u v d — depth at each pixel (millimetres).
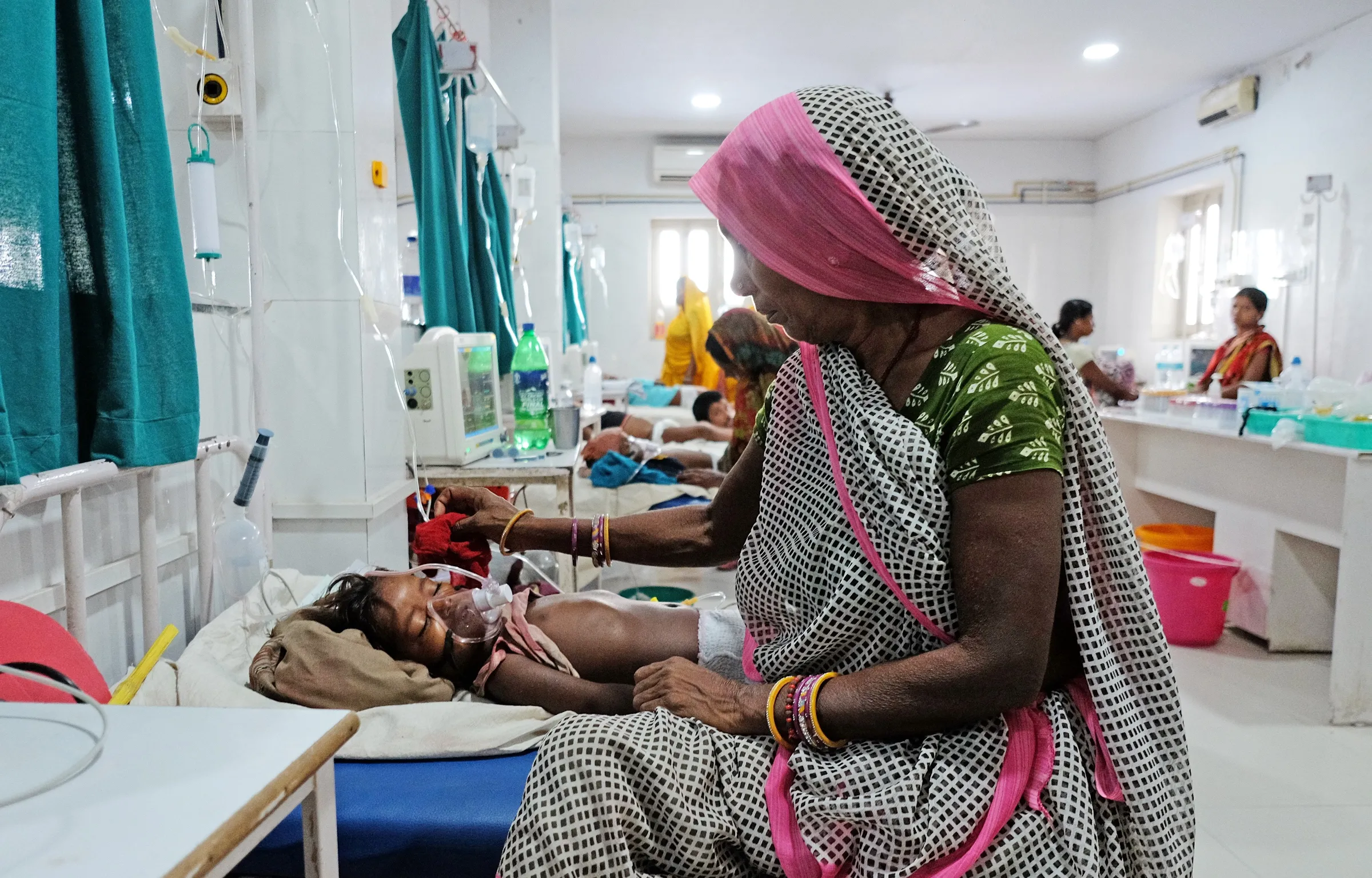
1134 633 882
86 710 705
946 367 875
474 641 1393
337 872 710
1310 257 5340
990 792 831
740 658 1313
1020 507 806
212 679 1258
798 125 849
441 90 2791
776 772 895
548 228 4461
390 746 1194
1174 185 6809
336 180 1848
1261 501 2980
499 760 1209
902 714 837
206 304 1534
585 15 4914
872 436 878
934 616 864
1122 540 868
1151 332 7148
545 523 1355
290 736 663
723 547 1238
